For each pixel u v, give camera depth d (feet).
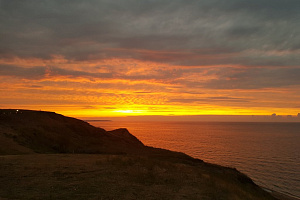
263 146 328.90
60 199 30.58
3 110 151.23
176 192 37.60
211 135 544.62
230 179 67.92
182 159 93.50
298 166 193.16
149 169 52.34
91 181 39.60
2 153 71.31
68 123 170.50
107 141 151.74
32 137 110.73
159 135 547.90
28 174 41.50
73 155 69.36
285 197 94.02
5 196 30.42
